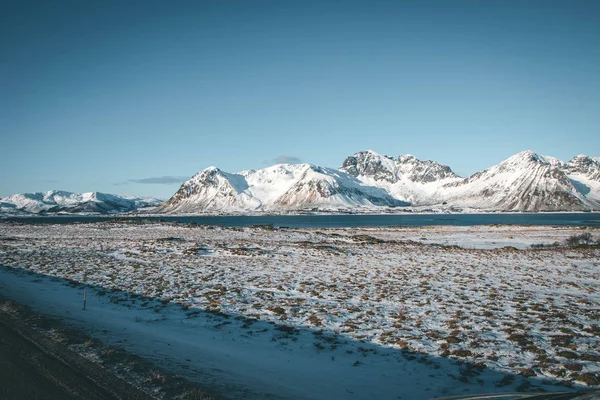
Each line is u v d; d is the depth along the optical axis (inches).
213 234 3144.7
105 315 721.6
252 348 573.0
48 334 548.7
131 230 3570.4
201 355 523.8
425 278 1176.2
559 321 708.7
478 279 1161.4
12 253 1742.1
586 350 565.9
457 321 709.9
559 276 1224.8
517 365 510.6
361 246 2265.0
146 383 398.3
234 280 1129.4
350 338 621.9
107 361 455.2
